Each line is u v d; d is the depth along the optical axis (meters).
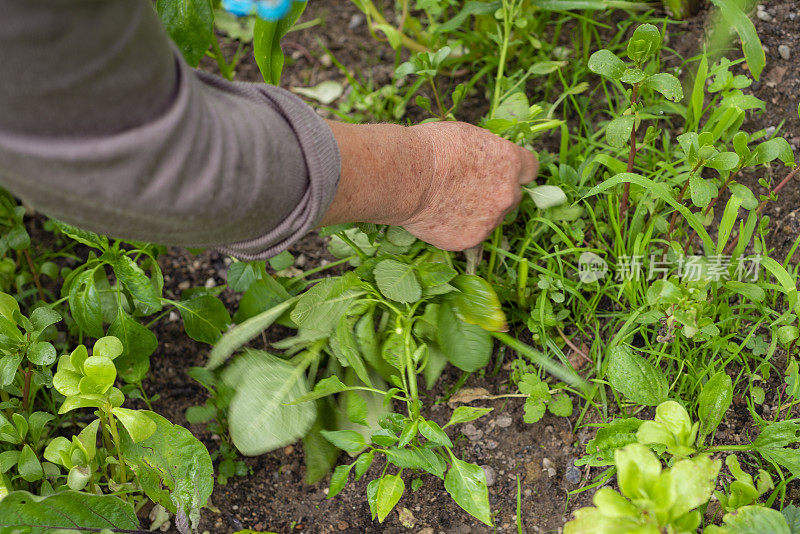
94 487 1.60
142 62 0.89
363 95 2.23
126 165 0.91
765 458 1.48
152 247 1.79
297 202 1.14
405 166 1.39
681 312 1.46
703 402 1.49
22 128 0.85
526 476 1.69
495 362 1.84
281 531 1.70
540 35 2.18
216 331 1.80
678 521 1.16
